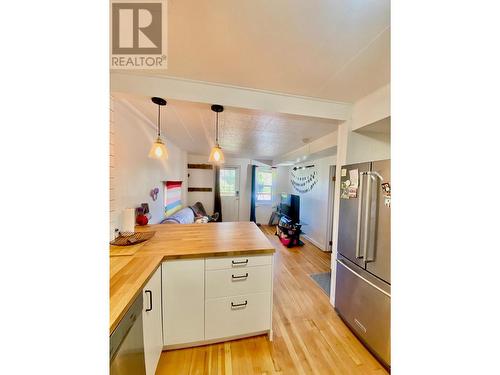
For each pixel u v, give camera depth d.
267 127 2.69
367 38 1.03
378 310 1.40
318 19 0.91
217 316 1.44
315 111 1.76
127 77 1.42
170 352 1.42
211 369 1.30
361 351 1.48
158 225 2.16
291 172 5.72
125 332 0.81
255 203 5.96
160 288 1.31
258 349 1.47
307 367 1.33
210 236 1.77
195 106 1.59
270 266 1.52
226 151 4.64
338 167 1.97
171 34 1.01
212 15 0.89
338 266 1.90
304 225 4.76
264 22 0.93
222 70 1.34
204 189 5.45
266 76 1.41
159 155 1.80
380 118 1.55
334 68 1.30
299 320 1.81
